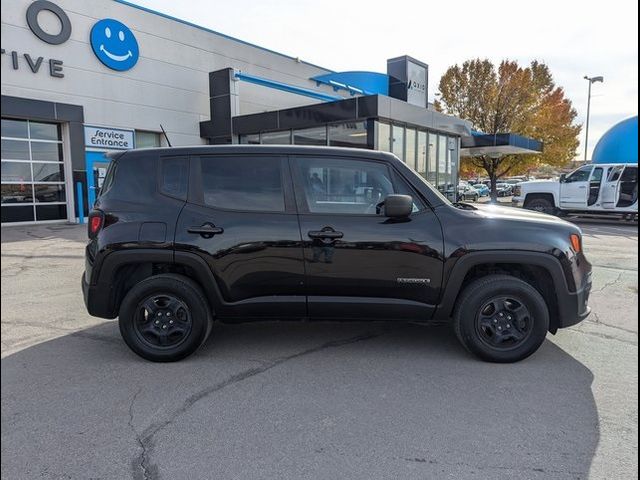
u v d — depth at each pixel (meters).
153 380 3.72
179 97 18.06
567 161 29.14
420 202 4.11
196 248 3.99
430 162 18.02
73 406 3.30
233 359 4.14
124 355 4.25
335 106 15.10
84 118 15.29
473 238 3.95
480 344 4.00
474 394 3.46
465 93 28.45
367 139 14.80
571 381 3.67
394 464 2.63
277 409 3.25
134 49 16.53
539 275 4.11
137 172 4.24
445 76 28.95
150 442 2.86
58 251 9.79
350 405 3.30
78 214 15.26
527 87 27.44
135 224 4.05
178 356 4.05
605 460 2.66
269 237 4.00
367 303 4.05
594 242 11.90
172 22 17.67
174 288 4.00
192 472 2.58
